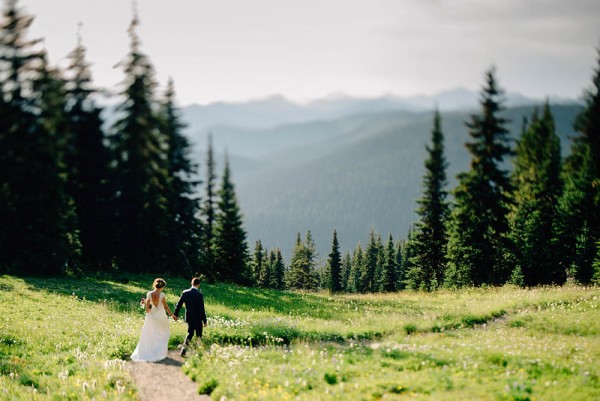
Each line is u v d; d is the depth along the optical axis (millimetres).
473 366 9688
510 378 8547
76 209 31812
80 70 32094
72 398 8461
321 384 8742
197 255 40031
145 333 11664
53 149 28688
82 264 31266
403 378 8875
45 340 13023
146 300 11688
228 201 45719
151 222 33031
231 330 14414
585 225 38562
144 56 32625
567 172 42781
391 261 85125
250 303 23594
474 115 36375
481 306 20875
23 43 28250
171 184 37375
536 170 43625
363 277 105000
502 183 36094
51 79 29453
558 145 43719
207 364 10359
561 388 8055
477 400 7414
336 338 14609
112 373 9719
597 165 39500
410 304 24969
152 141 33562
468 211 36438
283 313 20766
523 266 40906
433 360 10422
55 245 27562
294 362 10500
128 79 32625
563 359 10383
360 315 20609
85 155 31797
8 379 9445
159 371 10523
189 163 39281
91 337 13359
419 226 43531
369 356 10961
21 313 16094
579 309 18203
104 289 23406
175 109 39000
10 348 12062
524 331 15352
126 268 33000
